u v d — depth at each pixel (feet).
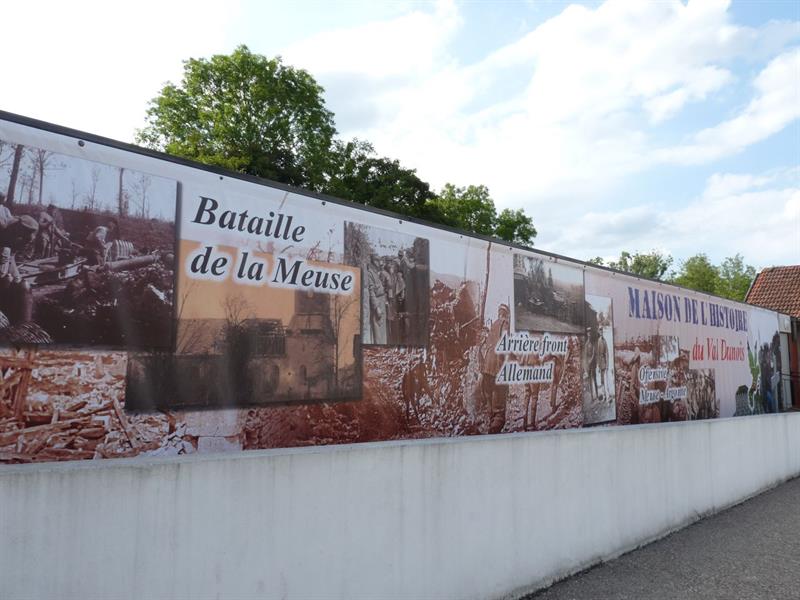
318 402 18.72
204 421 16.08
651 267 230.07
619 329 33.37
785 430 37.99
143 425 14.94
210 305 16.37
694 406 41.01
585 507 20.12
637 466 23.02
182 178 15.99
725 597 17.35
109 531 9.79
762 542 23.30
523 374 26.37
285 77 121.08
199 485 10.91
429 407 22.18
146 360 15.08
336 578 12.91
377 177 125.29
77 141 14.21
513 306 26.05
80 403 13.97
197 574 10.76
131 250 14.93
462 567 15.71
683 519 25.70
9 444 12.99
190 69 120.37
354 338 19.84
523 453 17.94
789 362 60.49
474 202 152.15
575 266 30.12
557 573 18.66
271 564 11.82
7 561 8.80
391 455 14.29
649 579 18.90
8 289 13.10
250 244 17.29
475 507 16.24
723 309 46.93
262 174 107.65
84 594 9.46
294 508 12.28
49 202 13.71
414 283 21.93
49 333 13.58
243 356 16.97
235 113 116.37
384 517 13.99
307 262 18.65
